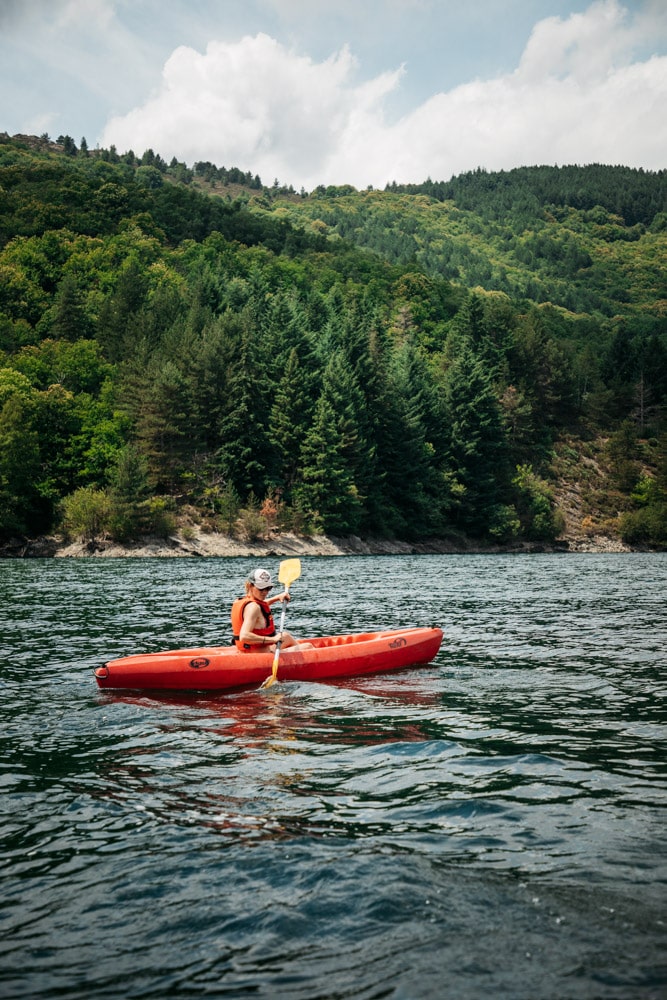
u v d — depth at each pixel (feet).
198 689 29.58
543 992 9.86
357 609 59.16
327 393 224.33
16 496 177.27
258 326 279.69
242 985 10.18
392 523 232.53
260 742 22.30
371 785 18.35
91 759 20.51
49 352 286.25
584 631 46.26
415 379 269.44
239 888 12.98
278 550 190.80
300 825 15.80
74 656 36.65
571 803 17.08
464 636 44.09
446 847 14.62
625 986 9.95
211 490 204.33
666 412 362.12
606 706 26.84
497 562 156.97
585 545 261.03
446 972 10.38
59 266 410.31
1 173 542.98
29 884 13.21
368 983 10.18
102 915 12.16
